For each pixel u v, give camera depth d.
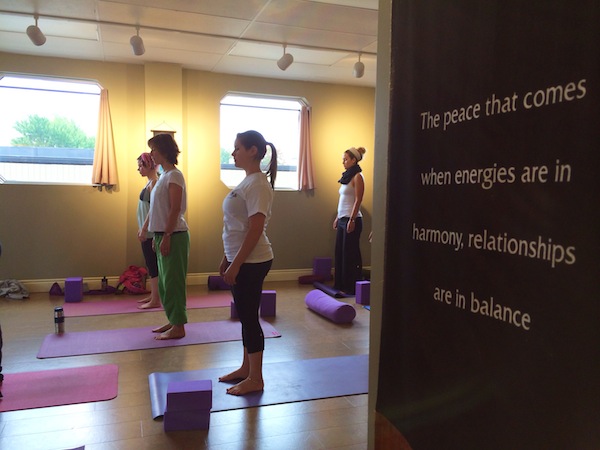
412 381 1.29
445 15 1.16
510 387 0.99
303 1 3.80
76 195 5.47
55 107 5.53
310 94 6.33
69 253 5.48
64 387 2.80
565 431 0.87
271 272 6.31
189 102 5.79
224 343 3.65
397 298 1.35
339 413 2.55
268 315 4.50
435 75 1.19
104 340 3.67
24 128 5.45
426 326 1.24
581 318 0.84
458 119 1.12
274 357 3.39
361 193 5.35
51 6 3.93
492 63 1.02
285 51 5.05
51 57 5.28
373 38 4.67
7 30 4.49
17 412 2.50
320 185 6.46
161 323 4.18
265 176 2.54
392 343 1.37
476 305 1.08
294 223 6.38
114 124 5.52
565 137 0.87
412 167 1.28
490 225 1.04
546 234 0.91
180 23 4.30
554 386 0.90
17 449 2.15
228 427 2.38
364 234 6.78
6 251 5.29
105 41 4.77
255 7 3.93
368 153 6.68
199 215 5.90
